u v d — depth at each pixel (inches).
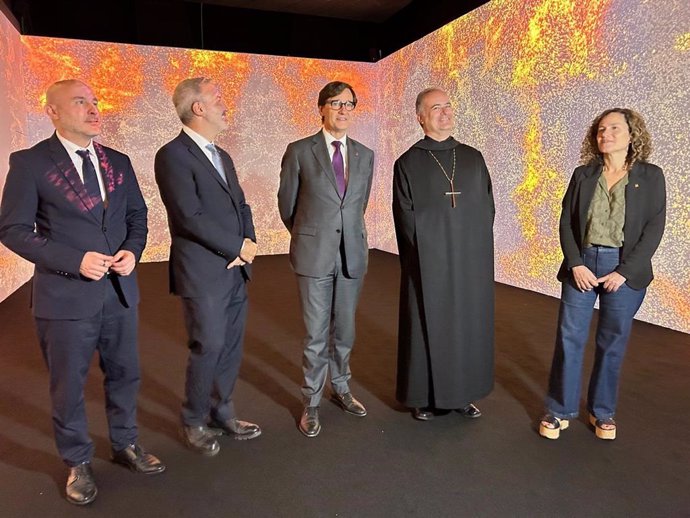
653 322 148.6
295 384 111.0
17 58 221.9
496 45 197.6
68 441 69.3
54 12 248.1
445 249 87.6
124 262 66.9
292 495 71.6
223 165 79.0
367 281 217.0
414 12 272.1
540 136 180.7
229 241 73.6
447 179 88.1
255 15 284.0
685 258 138.0
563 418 86.9
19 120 220.7
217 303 75.7
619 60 149.9
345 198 87.4
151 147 263.3
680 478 74.8
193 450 82.8
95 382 110.0
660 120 140.1
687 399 100.5
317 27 296.0
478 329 90.9
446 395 89.5
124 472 76.7
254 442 86.0
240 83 277.1
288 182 89.9
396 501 70.2
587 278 79.0
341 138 87.8
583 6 159.9
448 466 78.5
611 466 78.0
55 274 65.3
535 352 128.1
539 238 185.9
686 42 131.7
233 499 70.6
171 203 72.9
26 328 150.9
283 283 214.7
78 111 63.2
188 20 272.2
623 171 79.4
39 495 71.4
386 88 289.6
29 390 107.0
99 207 66.7
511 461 79.7
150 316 162.6
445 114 88.4
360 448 84.0
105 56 249.9
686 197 136.0
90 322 66.9
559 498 70.4
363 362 123.4
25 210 62.6
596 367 84.8
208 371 78.5
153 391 106.6
